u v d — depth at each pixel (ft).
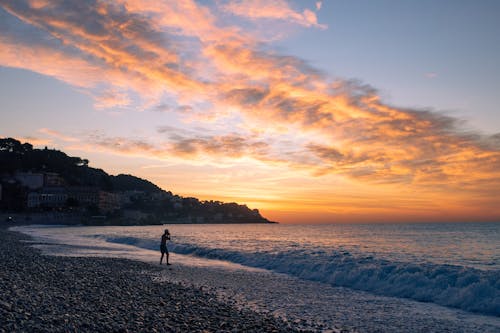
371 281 66.59
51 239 200.44
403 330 41.52
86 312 38.19
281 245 158.61
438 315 47.91
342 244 167.94
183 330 35.58
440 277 60.70
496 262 97.55
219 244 162.61
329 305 52.80
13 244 139.03
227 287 64.59
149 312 41.39
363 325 43.11
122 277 67.41
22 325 31.45
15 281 50.16
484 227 451.94
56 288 49.37
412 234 283.59
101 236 226.58
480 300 50.90
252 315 45.09
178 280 70.23
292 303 53.57
